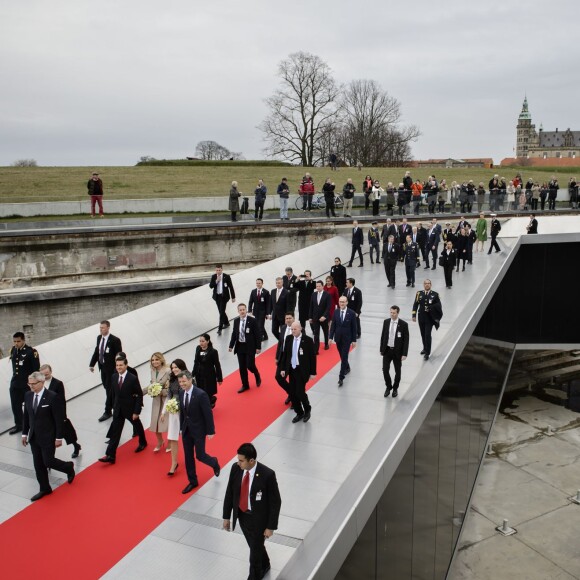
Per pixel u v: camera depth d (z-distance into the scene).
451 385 11.93
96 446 10.75
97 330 15.35
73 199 25.19
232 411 11.65
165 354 15.98
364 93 79.75
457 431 12.71
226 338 16.89
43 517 8.41
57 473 9.76
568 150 151.38
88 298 19.02
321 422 10.95
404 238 25.27
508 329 22.72
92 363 12.02
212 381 11.55
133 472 9.64
